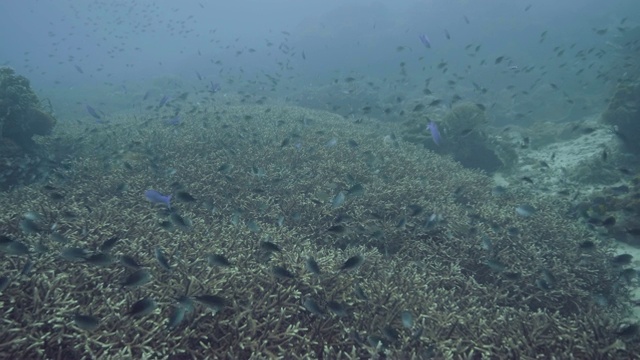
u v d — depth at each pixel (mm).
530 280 1591
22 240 1463
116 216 1723
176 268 1319
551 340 1179
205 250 1471
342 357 1098
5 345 895
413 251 1749
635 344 1158
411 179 2467
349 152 2887
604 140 3646
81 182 2309
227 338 1068
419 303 1320
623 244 2111
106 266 1279
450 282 1566
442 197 2287
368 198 2074
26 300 1062
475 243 1774
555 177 3152
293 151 2826
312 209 1980
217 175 2328
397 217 1965
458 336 1203
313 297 1265
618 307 1607
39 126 3346
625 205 2205
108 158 2652
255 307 1167
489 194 2564
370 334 1157
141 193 2088
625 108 3131
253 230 1549
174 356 1029
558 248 1839
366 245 1831
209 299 963
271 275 1303
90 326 903
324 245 1740
